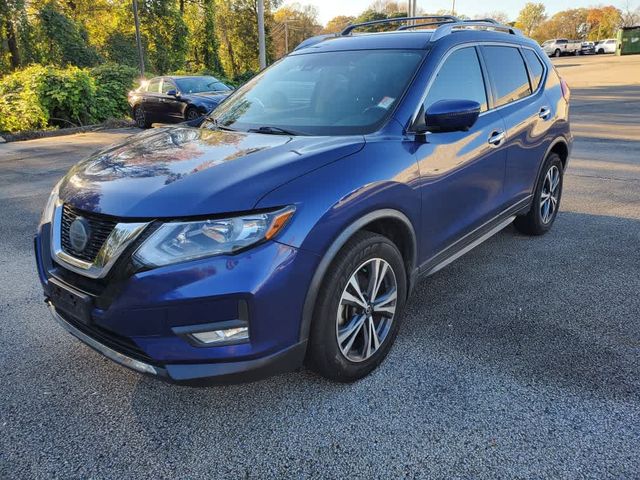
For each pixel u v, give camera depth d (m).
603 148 9.12
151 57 28.83
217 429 2.44
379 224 2.78
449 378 2.78
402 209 2.75
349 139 2.73
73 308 2.40
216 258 2.13
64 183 2.75
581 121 12.22
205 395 2.69
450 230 3.30
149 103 14.45
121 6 28.33
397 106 2.96
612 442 2.30
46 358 3.05
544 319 3.41
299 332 2.35
